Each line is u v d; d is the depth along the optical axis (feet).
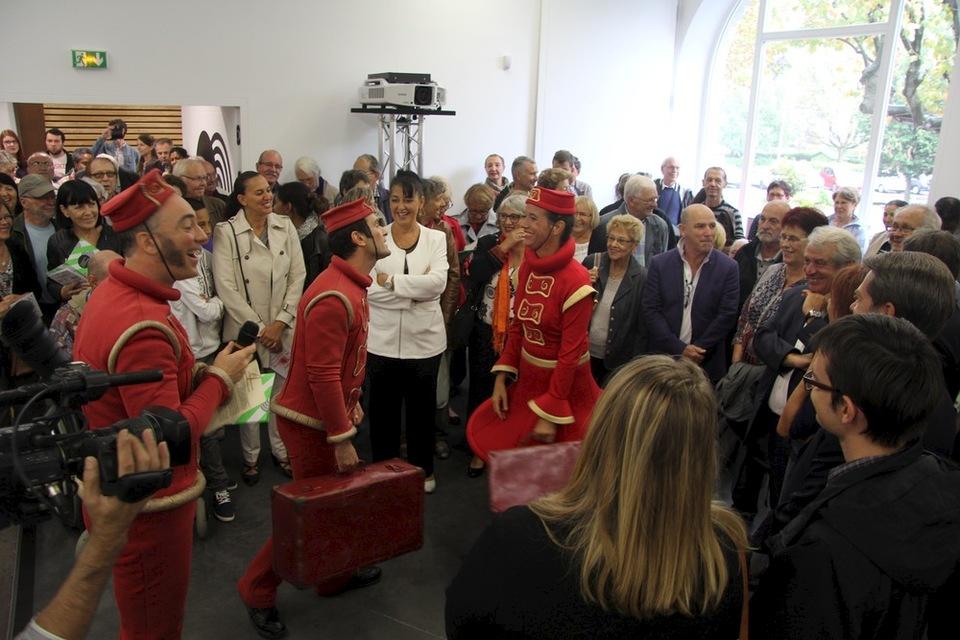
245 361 5.82
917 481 3.58
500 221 10.68
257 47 19.07
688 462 3.03
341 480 6.95
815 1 22.98
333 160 20.63
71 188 10.39
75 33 17.19
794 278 9.34
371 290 9.82
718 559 3.14
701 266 10.44
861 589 3.38
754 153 25.50
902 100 21.22
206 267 10.44
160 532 5.53
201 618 8.04
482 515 10.30
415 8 20.84
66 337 8.87
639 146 25.66
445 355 11.98
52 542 9.37
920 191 21.21
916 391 3.63
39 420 2.96
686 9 24.76
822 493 3.86
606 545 3.03
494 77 22.53
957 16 19.47
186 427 3.06
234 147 19.99
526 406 8.43
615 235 10.48
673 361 3.34
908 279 5.41
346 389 7.39
